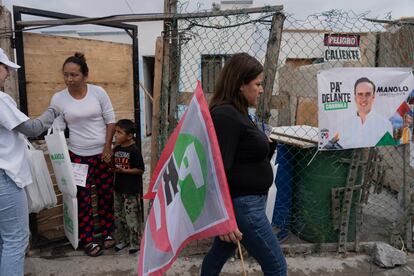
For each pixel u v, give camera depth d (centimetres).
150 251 172
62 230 318
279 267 185
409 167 297
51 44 303
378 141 281
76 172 284
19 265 213
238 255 286
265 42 292
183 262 284
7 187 204
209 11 263
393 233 306
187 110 169
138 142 344
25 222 218
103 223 308
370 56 359
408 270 273
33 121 217
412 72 283
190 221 161
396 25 286
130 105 371
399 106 281
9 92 282
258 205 177
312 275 267
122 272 273
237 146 167
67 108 279
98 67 335
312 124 489
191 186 159
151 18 269
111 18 269
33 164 255
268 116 270
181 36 276
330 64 397
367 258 290
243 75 167
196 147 158
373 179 306
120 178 295
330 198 295
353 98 270
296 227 316
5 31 277
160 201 178
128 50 360
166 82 279
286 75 486
